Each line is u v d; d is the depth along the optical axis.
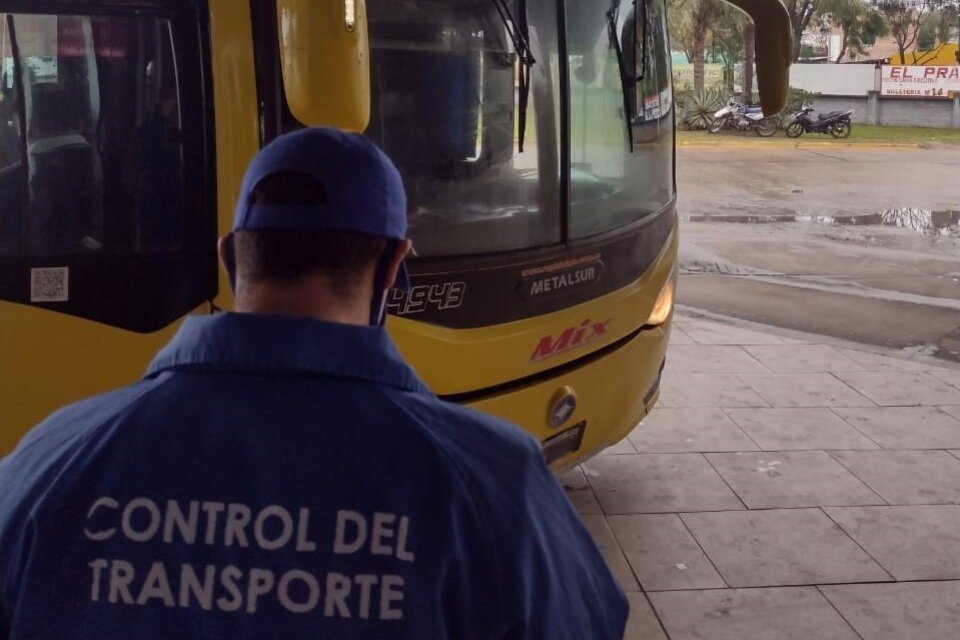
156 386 1.25
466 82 3.42
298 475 1.18
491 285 3.49
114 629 1.15
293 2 2.38
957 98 32.03
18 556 1.20
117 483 1.19
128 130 3.01
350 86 2.41
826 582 4.16
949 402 6.39
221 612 1.14
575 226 3.83
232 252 1.40
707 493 5.01
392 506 1.18
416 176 3.31
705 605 3.99
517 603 1.20
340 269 1.26
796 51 35.50
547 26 3.67
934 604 4.00
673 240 4.69
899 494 5.01
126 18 2.95
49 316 3.03
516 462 1.28
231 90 2.97
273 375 1.23
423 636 1.15
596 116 3.97
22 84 2.96
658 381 4.77
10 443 3.10
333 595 1.15
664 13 4.63
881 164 21.23
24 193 3.00
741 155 22.89
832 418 6.07
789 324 8.38
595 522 4.68
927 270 10.66
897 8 42.12
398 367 1.27
